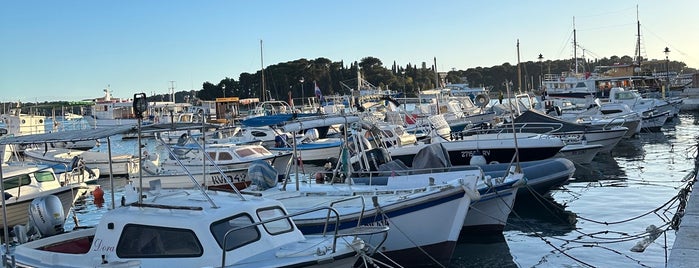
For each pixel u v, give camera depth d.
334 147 30.25
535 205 17.14
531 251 13.14
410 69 105.69
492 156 21.97
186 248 8.48
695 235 9.93
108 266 8.23
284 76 98.56
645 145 32.94
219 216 8.66
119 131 9.80
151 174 22.02
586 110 39.91
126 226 8.88
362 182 15.37
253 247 8.68
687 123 46.41
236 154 24.88
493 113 39.38
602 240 13.70
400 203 11.52
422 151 16.23
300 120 13.77
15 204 16.27
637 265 11.79
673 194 18.69
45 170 18.38
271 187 14.07
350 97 42.25
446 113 38.81
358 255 8.80
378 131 20.12
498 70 128.62
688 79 80.12
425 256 11.92
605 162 26.53
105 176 28.55
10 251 9.45
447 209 11.74
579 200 18.34
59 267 8.94
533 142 21.70
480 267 12.23
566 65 109.19
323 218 11.22
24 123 40.56
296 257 8.46
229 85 105.25
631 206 17.14
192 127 10.70
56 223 11.12
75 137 9.74
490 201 13.83
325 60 103.69
